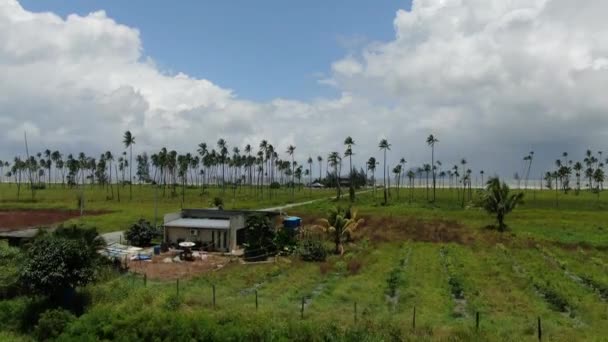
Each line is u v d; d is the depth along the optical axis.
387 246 52.72
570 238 58.06
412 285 33.06
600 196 142.38
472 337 20.70
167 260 43.59
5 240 44.09
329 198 124.00
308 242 47.28
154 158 164.88
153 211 89.25
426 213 88.50
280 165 186.75
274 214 57.34
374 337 20.72
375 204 108.69
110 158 172.38
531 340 20.73
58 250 25.98
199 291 29.44
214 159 162.25
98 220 73.12
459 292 31.53
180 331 21.73
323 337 21.00
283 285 32.81
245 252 45.97
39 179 195.88
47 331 23.27
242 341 21.22
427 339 20.62
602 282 33.41
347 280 34.94
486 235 61.25
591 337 21.44
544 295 31.30
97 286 28.73
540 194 153.38
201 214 55.44
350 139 135.38
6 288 28.06
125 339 21.80
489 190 70.88
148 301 25.92
